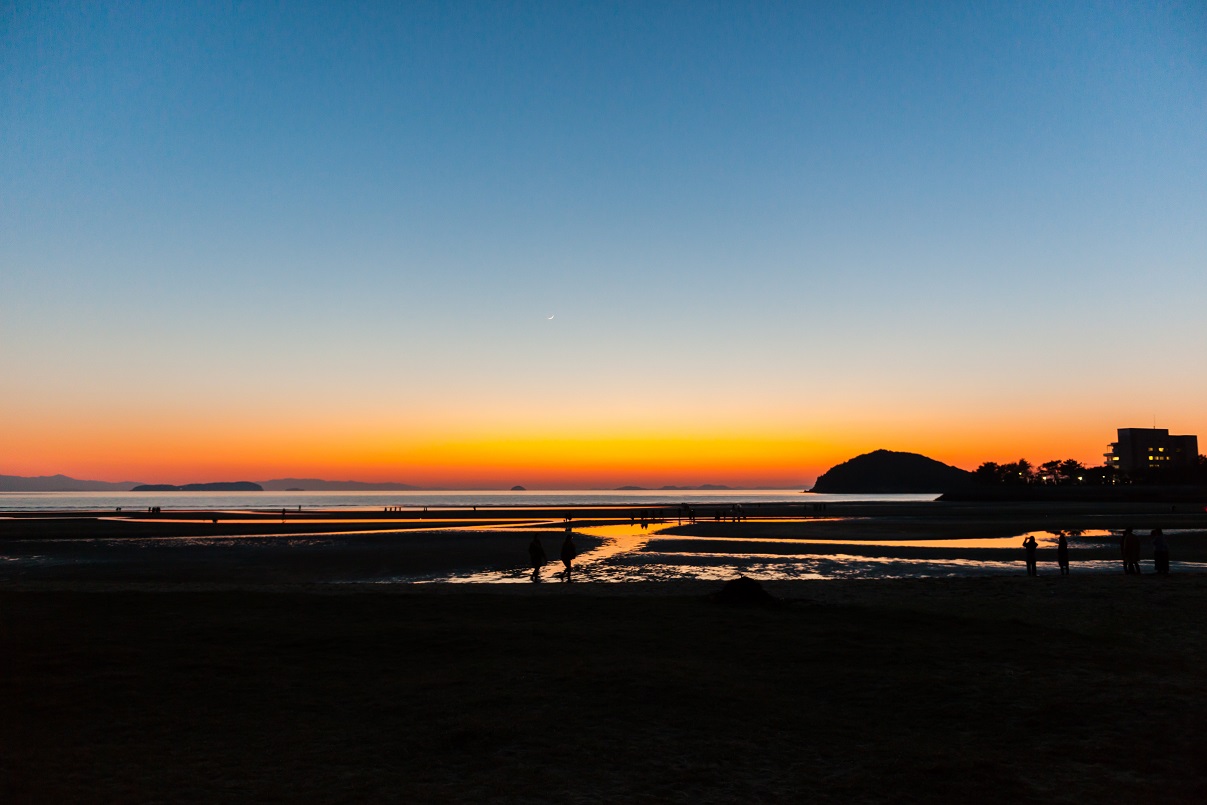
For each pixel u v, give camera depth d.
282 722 10.18
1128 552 31.52
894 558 42.16
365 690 11.76
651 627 17.31
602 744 9.30
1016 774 8.37
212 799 7.52
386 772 8.35
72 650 14.51
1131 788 7.94
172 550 48.09
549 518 95.56
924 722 10.31
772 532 63.81
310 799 7.54
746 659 14.06
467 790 7.82
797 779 8.22
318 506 196.62
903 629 17.22
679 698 11.25
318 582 33.09
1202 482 179.38
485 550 46.72
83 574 36.06
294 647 14.93
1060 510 115.25
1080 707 10.87
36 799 7.46
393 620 18.33
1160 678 12.79
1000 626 17.66
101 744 9.29
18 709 10.74
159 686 11.98
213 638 15.77
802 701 11.30
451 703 10.98
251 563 40.12
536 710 10.64
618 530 67.12
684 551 46.31
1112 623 19.11
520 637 15.90
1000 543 52.88
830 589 26.42
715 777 8.26
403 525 77.56
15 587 28.28
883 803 7.57
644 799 7.62
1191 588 26.23
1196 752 9.03
